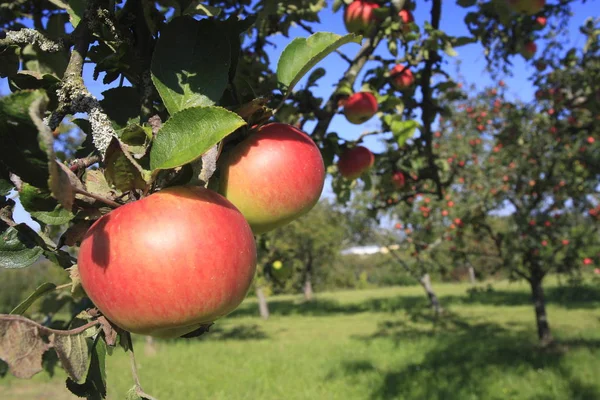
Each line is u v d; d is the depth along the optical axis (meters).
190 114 0.86
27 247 0.96
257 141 1.24
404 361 9.47
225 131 0.84
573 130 7.23
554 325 12.79
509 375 7.58
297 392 7.79
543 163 9.32
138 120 1.16
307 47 1.33
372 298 27.14
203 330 1.05
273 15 3.16
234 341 14.20
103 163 0.87
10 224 0.96
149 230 0.85
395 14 2.82
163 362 11.10
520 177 9.62
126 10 1.15
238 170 1.20
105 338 0.91
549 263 9.85
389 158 3.92
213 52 1.09
